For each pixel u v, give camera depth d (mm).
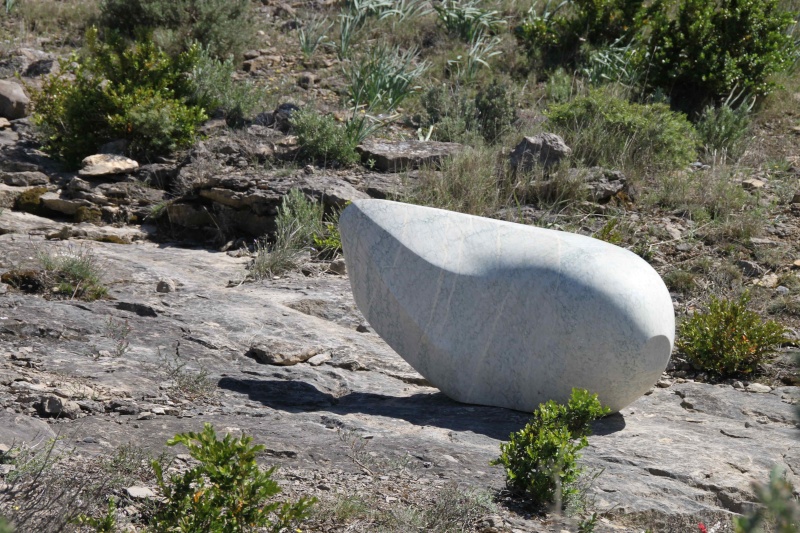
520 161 10523
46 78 13555
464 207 9875
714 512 3943
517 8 16828
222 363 5883
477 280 5352
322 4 17250
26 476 3479
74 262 7449
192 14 14727
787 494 1584
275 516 3469
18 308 6367
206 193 10070
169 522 2936
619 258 5270
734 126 12039
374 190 10258
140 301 7008
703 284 8180
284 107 12547
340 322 7336
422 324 5465
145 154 11523
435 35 15945
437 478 4125
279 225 9297
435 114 12945
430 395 5750
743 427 5410
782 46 14695
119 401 4770
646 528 3770
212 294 7562
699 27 13602
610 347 5016
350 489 3879
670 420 5531
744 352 6566
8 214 9859
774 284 8180
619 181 10227
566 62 14945
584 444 3975
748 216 9375
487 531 3539
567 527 3643
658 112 11922
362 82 13539
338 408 5324
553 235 5438
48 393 4715
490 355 5348
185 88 12531
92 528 3162
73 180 10508
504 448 4219
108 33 12484
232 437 4395
